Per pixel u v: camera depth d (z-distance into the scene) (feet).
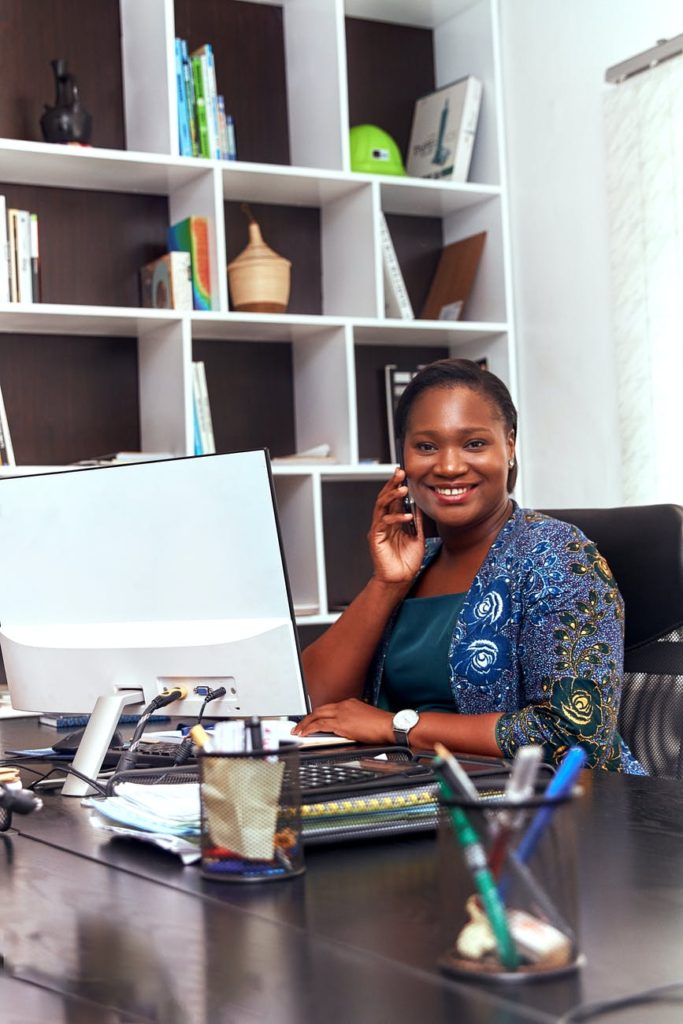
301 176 11.65
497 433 6.26
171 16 11.11
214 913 2.87
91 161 10.89
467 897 2.37
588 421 11.82
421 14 13.20
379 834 3.50
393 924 2.69
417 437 6.27
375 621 6.36
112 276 11.86
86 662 5.27
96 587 5.26
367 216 12.12
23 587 5.52
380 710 5.62
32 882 3.29
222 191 11.94
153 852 3.57
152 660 5.07
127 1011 2.38
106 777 4.83
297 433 12.64
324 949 2.55
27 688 5.54
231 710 4.94
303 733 5.66
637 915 2.73
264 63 12.67
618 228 11.19
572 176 11.90
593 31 11.58
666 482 10.80
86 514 5.25
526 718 5.26
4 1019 2.69
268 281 11.63
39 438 11.52
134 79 11.74
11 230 10.71
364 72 13.25
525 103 12.50
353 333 12.46
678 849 3.38
